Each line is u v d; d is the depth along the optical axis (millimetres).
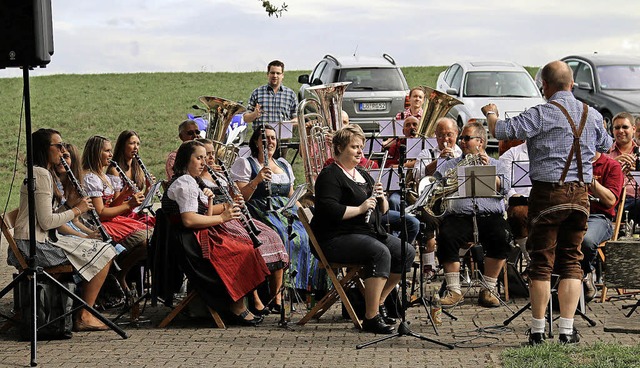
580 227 6203
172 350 6324
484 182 7328
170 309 7844
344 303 6992
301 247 7809
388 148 10125
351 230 6902
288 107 12320
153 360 6023
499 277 8328
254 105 12289
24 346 6520
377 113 17781
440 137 8594
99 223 6996
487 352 6156
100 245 6953
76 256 6816
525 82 17953
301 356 6094
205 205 7309
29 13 5953
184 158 7262
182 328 7121
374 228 7008
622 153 9188
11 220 7137
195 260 7070
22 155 20188
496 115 6355
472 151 8039
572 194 6129
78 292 7207
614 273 7051
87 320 7047
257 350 6297
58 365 5926
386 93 17875
